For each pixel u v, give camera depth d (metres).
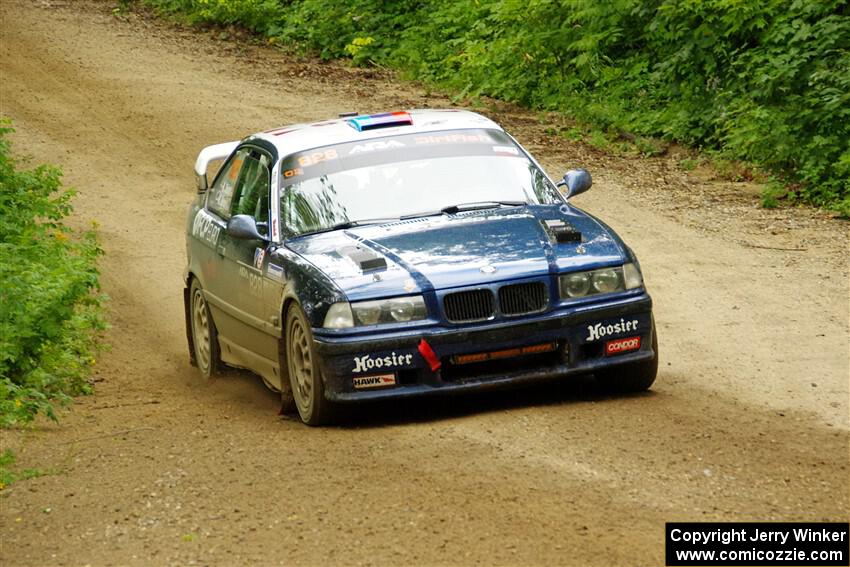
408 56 86.06
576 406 25.95
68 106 73.12
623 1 72.44
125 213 54.81
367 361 24.89
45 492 22.09
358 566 17.22
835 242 43.53
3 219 40.41
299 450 23.83
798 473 20.70
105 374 35.00
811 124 52.97
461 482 20.72
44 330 32.09
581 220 28.17
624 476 20.66
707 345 32.31
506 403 26.91
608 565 16.78
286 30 93.69
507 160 30.47
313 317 25.42
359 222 28.48
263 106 73.69
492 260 25.89
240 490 21.23
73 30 94.06
